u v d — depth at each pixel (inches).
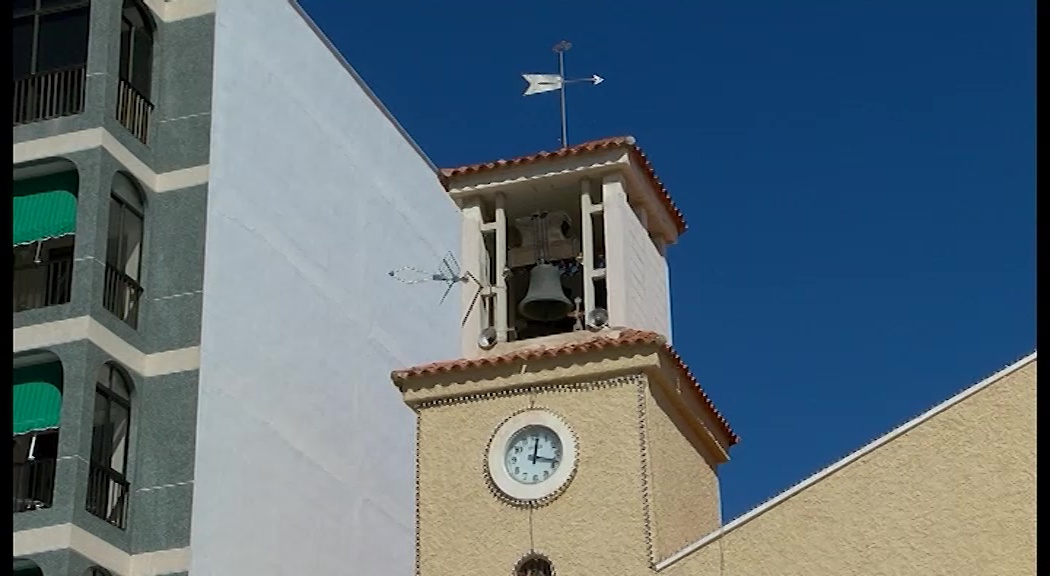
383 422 1567.4
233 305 1360.7
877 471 1097.4
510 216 1317.7
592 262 1263.5
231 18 1430.9
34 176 1322.6
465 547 1138.7
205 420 1299.2
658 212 1358.3
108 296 1298.0
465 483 1157.1
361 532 1497.3
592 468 1140.5
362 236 1588.3
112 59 1346.0
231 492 1317.7
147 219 1352.1
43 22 1368.1
